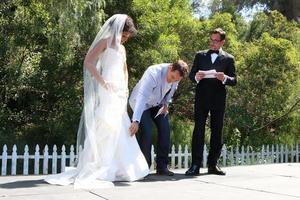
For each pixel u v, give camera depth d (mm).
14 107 10922
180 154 8836
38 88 10336
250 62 11531
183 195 4652
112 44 5668
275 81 11445
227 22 11562
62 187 5098
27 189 4938
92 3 9312
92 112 5551
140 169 5727
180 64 5898
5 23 9430
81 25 9250
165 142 6266
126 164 5590
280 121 12164
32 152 9773
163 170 6254
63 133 9945
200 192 4848
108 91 5598
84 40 9836
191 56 11352
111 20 5734
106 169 5469
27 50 10016
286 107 11820
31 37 9672
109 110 5574
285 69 11453
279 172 6750
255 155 10203
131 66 10492
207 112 6441
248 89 11500
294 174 6496
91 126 5508
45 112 10797
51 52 9906
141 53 10188
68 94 10352
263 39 11547
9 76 9766
